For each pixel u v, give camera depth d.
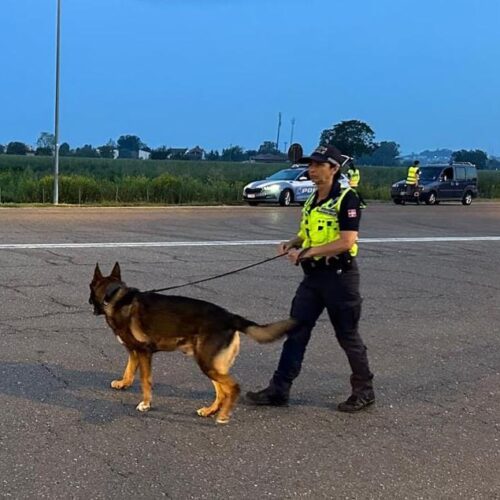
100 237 14.49
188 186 28.80
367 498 3.71
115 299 4.89
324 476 3.97
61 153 107.06
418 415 5.07
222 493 3.71
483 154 114.94
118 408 4.95
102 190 27.25
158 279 9.95
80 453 4.15
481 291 10.02
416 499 3.72
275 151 119.56
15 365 5.83
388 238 16.25
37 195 26.23
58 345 6.45
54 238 14.04
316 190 5.03
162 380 5.59
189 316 4.70
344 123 83.62
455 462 4.24
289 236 15.84
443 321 8.12
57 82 24.89
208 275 10.42
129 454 4.17
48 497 3.59
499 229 19.73
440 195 31.77
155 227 17.11
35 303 8.08
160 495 3.66
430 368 6.26
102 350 6.33
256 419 4.85
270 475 3.96
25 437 4.36
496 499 3.75
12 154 98.00
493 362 6.52
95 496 3.62
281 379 5.10
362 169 67.06
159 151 107.69
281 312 8.17
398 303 9.01
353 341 5.03
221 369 4.67
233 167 61.44
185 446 4.32
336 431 4.69
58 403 5.00
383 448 4.42
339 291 4.92
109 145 114.62
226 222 19.20
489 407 5.29
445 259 13.12
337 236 4.86
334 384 5.68
